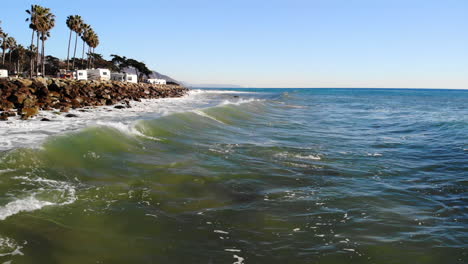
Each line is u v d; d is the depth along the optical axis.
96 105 27.19
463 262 4.87
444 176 9.75
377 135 18.39
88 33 76.38
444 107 49.50
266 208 6.72
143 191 7.20
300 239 5.42
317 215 6.46
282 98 66.44
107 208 6.14
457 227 6.12
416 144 15.27
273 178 8.91
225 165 9.95
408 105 54.47
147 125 14.14
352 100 72.19
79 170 8.09
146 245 4.97
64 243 4.80
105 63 111.12
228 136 15.80
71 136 9.96
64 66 96.81
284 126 21.70
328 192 7.94
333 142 15.56
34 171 7.47
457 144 15.17
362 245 5.29
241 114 26.19
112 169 8.51
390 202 7.39
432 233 5.81
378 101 69.44
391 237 5.61
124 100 34.72
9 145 9.83
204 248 4.99
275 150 12.69
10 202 5.83
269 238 5.42
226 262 4.63
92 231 5.23
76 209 5.94
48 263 4.30
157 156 10.34
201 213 6.29
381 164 11.13
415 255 5.02
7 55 91.12
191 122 17.89
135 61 116.19
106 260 4.49
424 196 7.90
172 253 4.80
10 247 4.54
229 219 6.09
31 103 21.09
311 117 29.67
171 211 6.29
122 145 10.82
